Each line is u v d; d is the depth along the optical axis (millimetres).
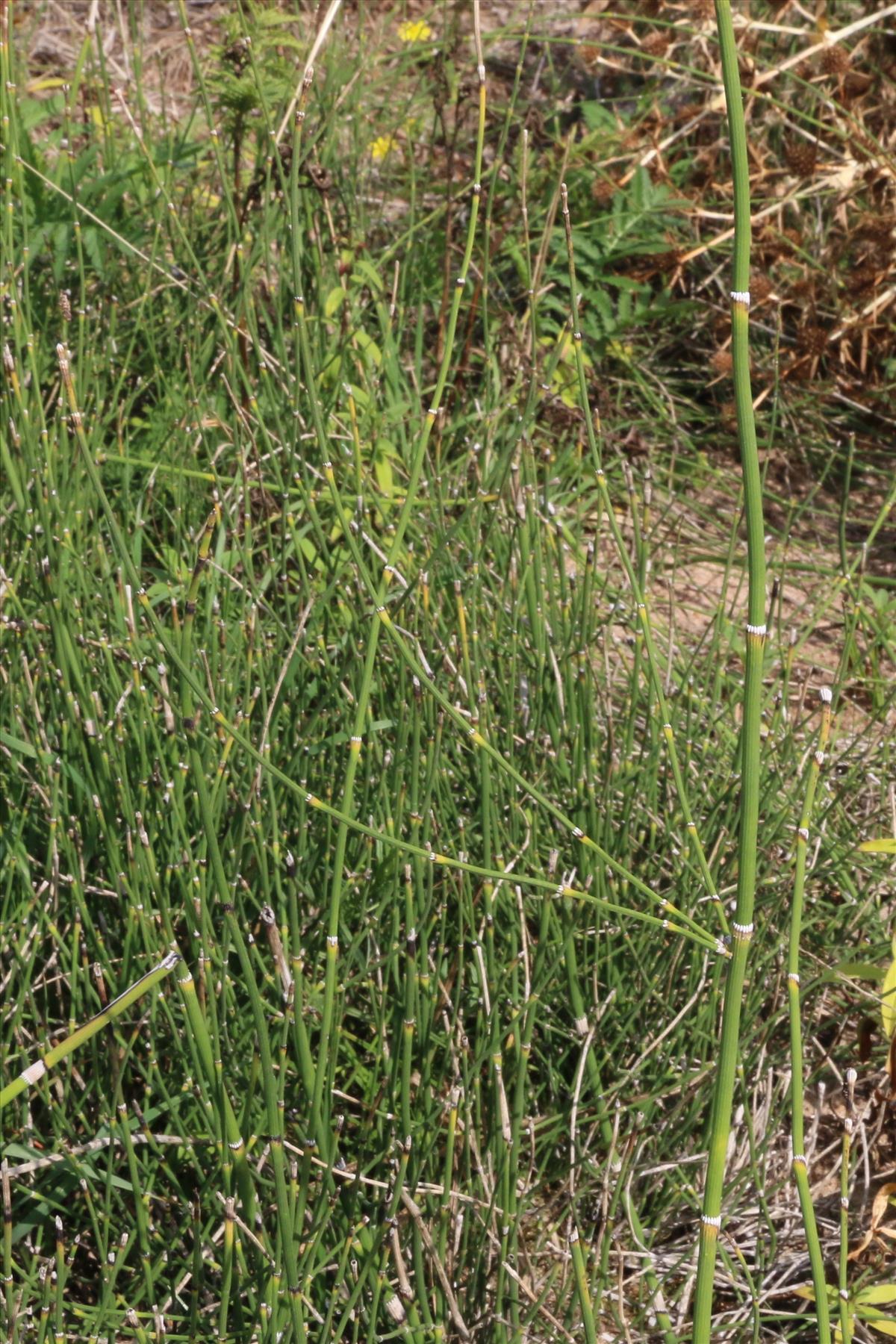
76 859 1674
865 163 3471
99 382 2615
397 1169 1450
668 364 3643
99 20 4410
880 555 3129
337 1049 1504
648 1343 1577
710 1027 1777
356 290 2953
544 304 3242
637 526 1917
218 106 2900
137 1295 1430
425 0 4672
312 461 2469
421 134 4000
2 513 2141
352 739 1341
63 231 2811
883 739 2354
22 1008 1585
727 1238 1703
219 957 1596
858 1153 1812
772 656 2574
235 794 1804
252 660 1963
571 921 1705
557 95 4109
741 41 3609
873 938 2059
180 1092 1616
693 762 2213
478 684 1960
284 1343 1392
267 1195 1537
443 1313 1491
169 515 2406
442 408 2824
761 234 3490
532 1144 1677
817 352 3320
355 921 1828
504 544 2336
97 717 1754
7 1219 1323
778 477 3367
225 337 2416
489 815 1661
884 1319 1478
